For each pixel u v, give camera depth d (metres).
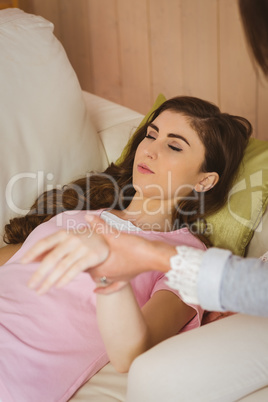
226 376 0.93
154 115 1.58
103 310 1.02
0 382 1.14
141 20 3.26
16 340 1.19
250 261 0.84
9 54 1.59
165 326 1.21
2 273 1.36
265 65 0.69
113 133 1.89
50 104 1.64
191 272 0.84
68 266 0.82
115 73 3.46
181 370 0.92
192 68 3.20
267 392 0.94
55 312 1.27
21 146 1.54
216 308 0.84
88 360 1.23
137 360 0.96
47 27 1.74
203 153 1.49
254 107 3.09
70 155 1.66
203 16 3.07
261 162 1.55
